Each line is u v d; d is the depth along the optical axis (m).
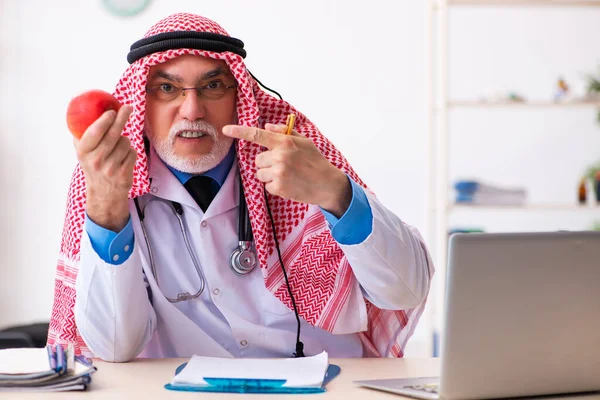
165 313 1.78
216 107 1.78
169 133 1.76
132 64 1.77
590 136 4.62
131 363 1.60
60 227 4.57
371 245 1.61
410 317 1.86
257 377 1.35
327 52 4.61
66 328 1.75
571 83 4.62
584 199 4.03
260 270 1.84
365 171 4.66
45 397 1.25
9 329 3.14
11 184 4.55
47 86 4.53
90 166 1.43
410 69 4.62
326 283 1.80
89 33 4.54
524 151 4.64
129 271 1.57
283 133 1.58
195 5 4.57
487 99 3.93
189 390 1.32
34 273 4.57
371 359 1.65
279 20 4.59
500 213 4.59
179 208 1.83
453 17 4.62
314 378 1.36
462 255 1.16
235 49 1.78
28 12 4.51
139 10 4.54
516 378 1.22
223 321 1.81
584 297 1.22
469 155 4.63
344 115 4.63
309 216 1.84
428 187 4.01
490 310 1.18
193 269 1.83
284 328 1.83
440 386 1.20
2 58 4.51
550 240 1.19
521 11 4.62
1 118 4.52
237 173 1.87
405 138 4.64
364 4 4.60
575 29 4.62
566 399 1.26
